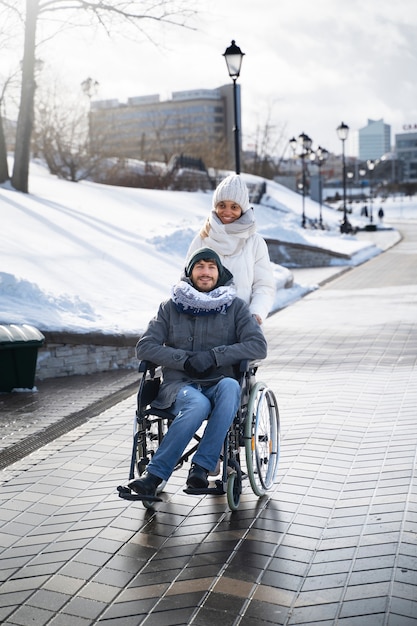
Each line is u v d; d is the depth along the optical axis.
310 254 27.75
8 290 9.99
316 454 5.73
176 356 4.67
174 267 16.44
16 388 8.45
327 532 4.34
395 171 192.88
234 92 16.12
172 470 4.41
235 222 5.16
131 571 3.94
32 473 5.57
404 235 49.44
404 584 3.65
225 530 4.43
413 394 7.39
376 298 15.97
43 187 27.52
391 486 4.96
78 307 10.49
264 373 8.76
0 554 4.20
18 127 22.81
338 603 3.52
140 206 29.34
